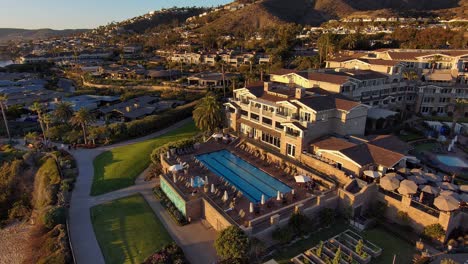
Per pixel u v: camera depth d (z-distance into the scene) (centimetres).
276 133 5556
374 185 3869
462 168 4797
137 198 4406
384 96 7262
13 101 10075
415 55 8550
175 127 7850
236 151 5675
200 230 3647
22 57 19650
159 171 5131
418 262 2948
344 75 6788
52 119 7394
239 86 10119
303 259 3036
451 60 8119
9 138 7206
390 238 3400
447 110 7612
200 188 4181
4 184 5578
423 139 6050
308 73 7256
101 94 11575
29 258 3538
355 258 3042
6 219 4997
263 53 16462
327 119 5178
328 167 4434
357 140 4900
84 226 3766
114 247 3366
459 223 3434
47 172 5381
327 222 3594
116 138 6869
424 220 3397
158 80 13000
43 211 4222
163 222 3816
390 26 17738
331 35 12431
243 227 3209
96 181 4916
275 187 4394
